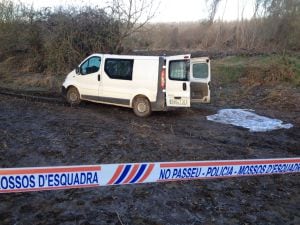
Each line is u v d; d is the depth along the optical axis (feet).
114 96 36.42
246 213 16.67
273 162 17.15
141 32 64.03
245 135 30.22
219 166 15.33
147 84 34.58
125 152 24.09
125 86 35.70
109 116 34.76
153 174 13.94
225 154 24.77
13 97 42.29
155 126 31.71
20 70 60.13
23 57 62.18
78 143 25.53
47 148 24.21
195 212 16.53
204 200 17.69
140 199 17.47
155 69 34.24
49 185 12.57
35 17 61.93
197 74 37.78
